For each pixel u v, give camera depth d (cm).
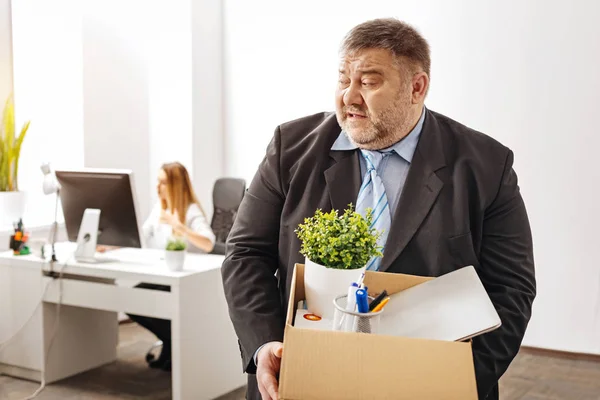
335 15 482
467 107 430
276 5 507
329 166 139
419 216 129
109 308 319
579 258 405
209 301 315
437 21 435
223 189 415
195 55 507
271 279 137
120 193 305
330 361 87
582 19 393
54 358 346
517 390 349
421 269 129
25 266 339
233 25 527
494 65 420
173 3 506
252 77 523
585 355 407
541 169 411
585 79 395
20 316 345
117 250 358
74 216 328
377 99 122
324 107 494
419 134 136
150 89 504
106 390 337
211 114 526
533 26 407
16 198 382
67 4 444
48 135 445
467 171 132
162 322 362
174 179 369
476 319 97
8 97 403
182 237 365
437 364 86
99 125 458
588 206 400
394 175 136
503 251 131
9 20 404
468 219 130
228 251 144
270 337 122
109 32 462
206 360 314
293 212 139
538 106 409
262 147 523
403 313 107
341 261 111
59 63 447
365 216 132
